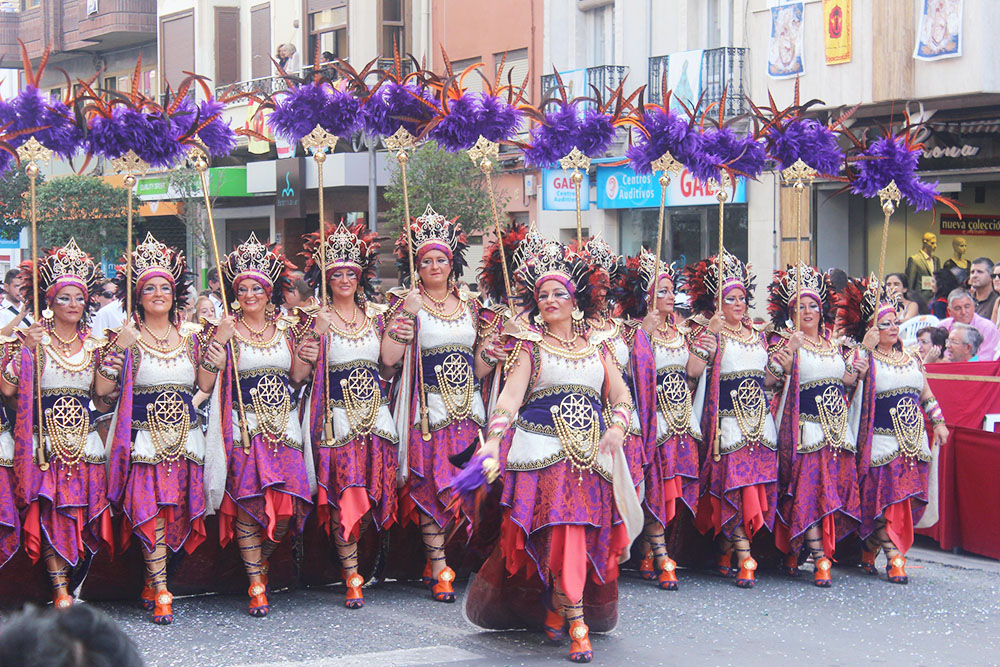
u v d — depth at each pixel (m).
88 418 6.78
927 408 8.30
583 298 6.20
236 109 29.56
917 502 8.28
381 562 7.79
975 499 8.79
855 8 16.53
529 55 23.62
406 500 7.50
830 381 8.03
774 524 8.07
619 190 21.62
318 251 7.48
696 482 8.02
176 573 7.34
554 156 7.79
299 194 27.39
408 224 7.62
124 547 6.91
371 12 27.11
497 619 6.42
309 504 7.15
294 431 7.12
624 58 21.92
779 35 17.59
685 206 20.58
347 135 7.59
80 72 36.09
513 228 7.84
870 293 8.19
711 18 20.61
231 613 6.98
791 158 8.03
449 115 7.48
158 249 6.94
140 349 6.82
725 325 8.07
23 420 6.52
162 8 32.12
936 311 13.45
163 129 6.84
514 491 6.02
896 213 17.22
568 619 6.01
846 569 8.50
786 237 18.53
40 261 6.88
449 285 7.62
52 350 6.69
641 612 7.09
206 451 6.96
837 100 16.84
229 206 30.86
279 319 7.23
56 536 6.65
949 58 15.52
